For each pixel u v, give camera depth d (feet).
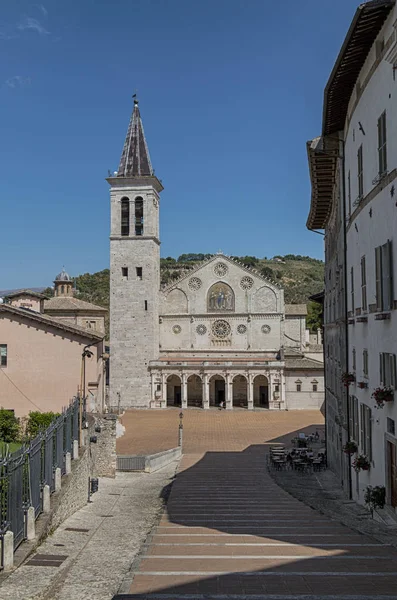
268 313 327.26
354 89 80.18
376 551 48.03
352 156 83.92
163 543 53.06
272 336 327.26
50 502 69.05
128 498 102.27
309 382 311.68
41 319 144.77
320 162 108.78
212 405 327.67
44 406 144.46
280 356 319.68
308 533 58.44
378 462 69.62
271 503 88.17
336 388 120.88
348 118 87.20
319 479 127.03
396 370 60.34
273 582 37.60
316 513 76.28
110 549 55.36
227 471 144.05
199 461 167.63
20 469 55.06
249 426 256.52
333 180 117.08
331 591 35.27
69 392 144.46
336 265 115.55
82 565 47.96
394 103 58.34
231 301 330.13
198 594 34.73
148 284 316.60
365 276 75.51
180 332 331.36
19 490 54.44
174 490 108.88
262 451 191.52
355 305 84.53
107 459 133.28
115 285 318.04
